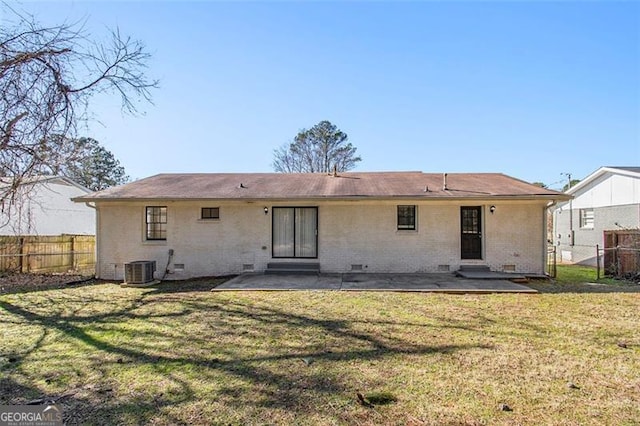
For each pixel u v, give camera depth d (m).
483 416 3.18
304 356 4.70
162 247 11.59
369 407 3.35
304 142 34.97
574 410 3.28
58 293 9.31
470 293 8.69
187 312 7.05
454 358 4.58
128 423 3.12
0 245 12.50
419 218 11.32
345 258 11.47
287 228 11.70
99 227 11.66
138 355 4.79
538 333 5.61
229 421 3.13
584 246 17.28
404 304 7.53
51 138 5.38
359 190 11.46
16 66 4.91
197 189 11.89
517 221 11.13
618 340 5.26
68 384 3.93
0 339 5.51
